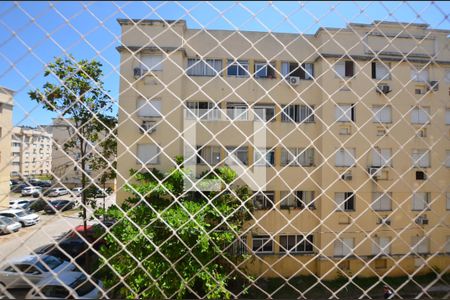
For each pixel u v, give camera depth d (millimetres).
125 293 4125
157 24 8750
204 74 10078
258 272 9242
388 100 2094
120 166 9055
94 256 6621
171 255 5102
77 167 2248
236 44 9906
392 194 9422
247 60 10117
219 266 5461
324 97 9570
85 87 5555
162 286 4680
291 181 10211
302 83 10312
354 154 9648
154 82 9148
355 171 9695
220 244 5957
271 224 9906
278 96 10320
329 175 9828
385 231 9508
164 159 9211
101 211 5336
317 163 10141
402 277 9039
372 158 9570
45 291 4422
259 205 9938
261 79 10227
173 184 7543
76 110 5762
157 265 4871
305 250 9891
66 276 4906
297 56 10062
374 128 9461
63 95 4504
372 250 9586
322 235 9766
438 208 8867
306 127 10352
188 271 4918
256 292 7188
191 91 9844
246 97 10148
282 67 10320
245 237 9578
